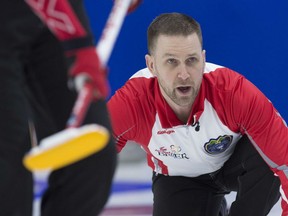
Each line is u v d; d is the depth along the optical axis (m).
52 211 6.98
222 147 9.41
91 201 6.92
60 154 5.52
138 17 13.00
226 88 8.98
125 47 13.13
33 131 7.54
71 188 6.87
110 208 12.40
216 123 9.10
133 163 14.16
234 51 13.09
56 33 6.43
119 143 9.49
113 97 9.27
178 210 10.09
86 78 6.26
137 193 12.98
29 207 7.22
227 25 13.03
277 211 11.91
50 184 7.05
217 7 12.95
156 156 9.73
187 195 10.09
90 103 6.70
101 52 6.51
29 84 7.08
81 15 6.83
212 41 13.06
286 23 12.98
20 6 6.66
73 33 6.41
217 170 9.98
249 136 9.13
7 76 6.63
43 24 6.83
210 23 13.00
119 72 13.22
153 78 9.23
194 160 9.62
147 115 9.20
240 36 13.04
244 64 13.13
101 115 6.74
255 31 13.03
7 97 6.62
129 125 9.26
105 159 6.75
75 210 6.94
